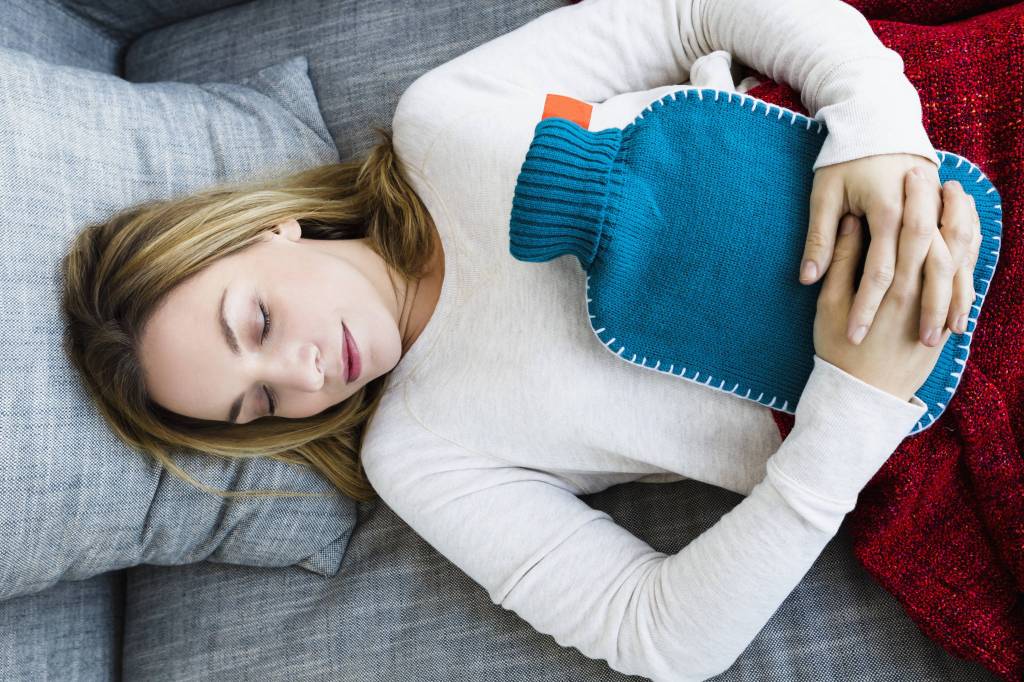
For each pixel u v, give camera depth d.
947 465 0.73
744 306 0.71
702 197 0.71
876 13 0.88
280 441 0.94
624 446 0.81
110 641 1.01
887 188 0.67
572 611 0.80
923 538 0.75
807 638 0.81
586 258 0.73
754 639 0.83
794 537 0.70
